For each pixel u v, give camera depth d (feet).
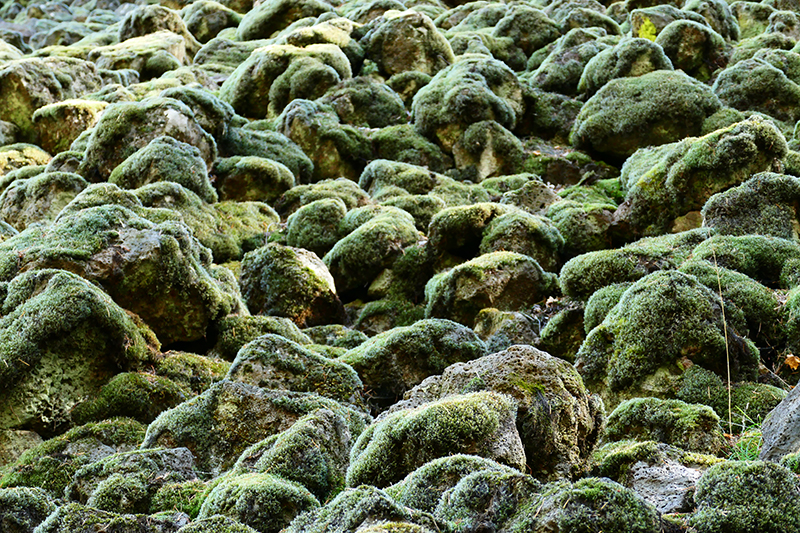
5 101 47.14
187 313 22.11
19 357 17.24
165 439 15.17
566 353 22.66
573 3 57.82
